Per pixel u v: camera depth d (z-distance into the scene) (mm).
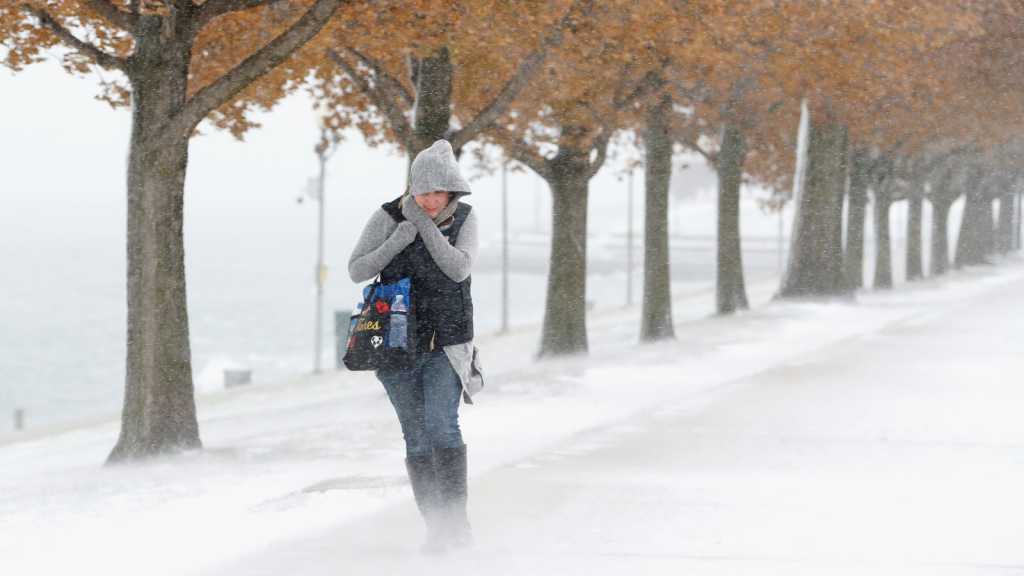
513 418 42000
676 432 34750
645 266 88812
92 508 25906
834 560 18062
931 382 47250
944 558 18094
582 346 80562
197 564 18844
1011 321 82812
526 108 75688
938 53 113250
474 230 19328
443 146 18859
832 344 66938
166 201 43969
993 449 30062
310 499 24688
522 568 17828
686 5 67750
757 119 111812
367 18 53469
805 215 119125
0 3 44219
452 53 57031
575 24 60906
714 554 18609
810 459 29156
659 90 82438
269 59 42812
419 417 19359
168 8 42000
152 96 43188
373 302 18703
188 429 44562
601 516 22031
